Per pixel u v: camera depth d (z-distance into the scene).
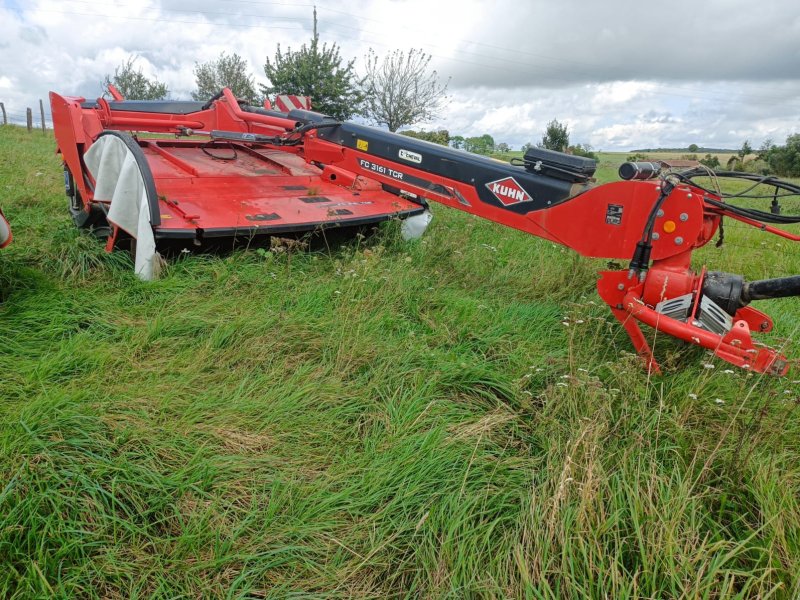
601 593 1.97
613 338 3.78
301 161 6.79
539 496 2.43
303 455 2.72
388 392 3.23
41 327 3.66
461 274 5.27
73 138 5.43
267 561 2.16
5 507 2.16
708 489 2.48
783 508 2.26
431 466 2.60
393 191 6.14
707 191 3.37
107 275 4.53
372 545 2.25
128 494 2.36
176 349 3.55
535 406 3.24
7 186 7.60
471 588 2.05
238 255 4.86
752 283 3.32
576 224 3.72
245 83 29.09
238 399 3.03
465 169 4.28
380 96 25.12
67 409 2.73
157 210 4.42
